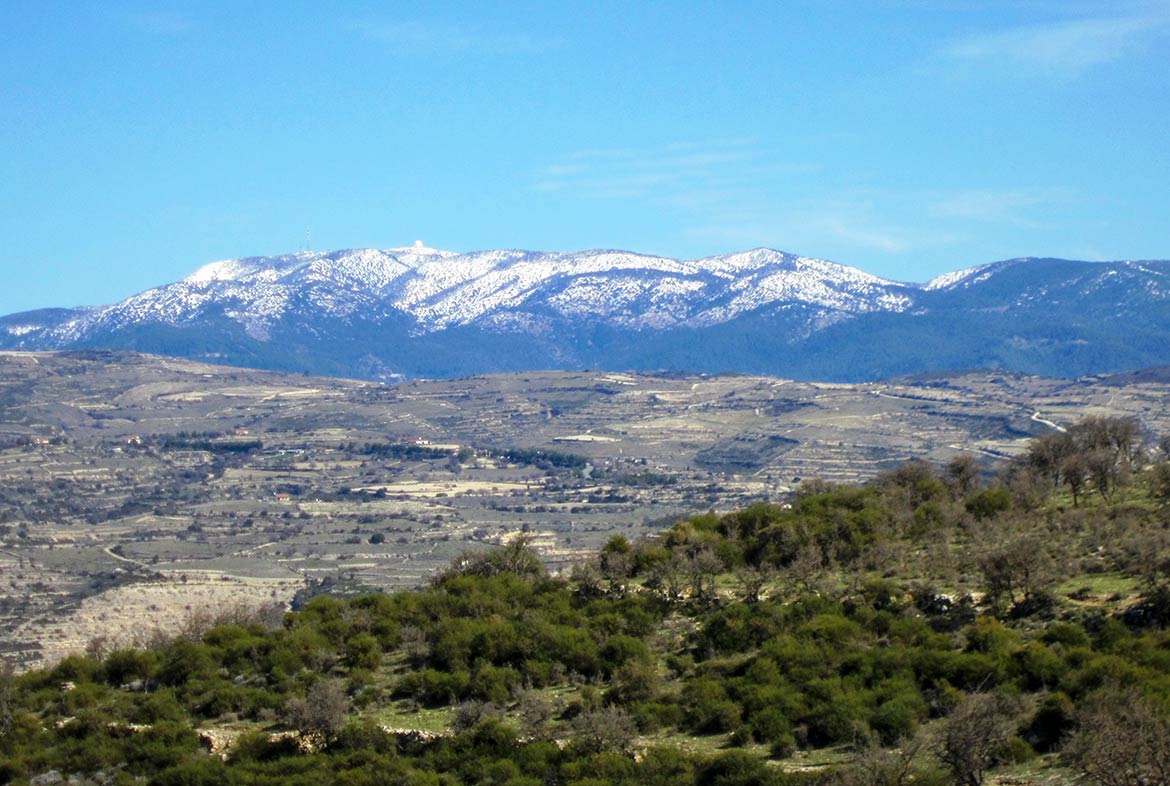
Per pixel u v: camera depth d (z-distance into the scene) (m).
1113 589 70.38
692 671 71.56
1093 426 110.75
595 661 73.44
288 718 72.38
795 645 70.06
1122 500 91.81
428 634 82.94
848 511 96.69
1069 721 56.62
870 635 71.50
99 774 69.75
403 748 67.88
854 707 62.06
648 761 61.09
